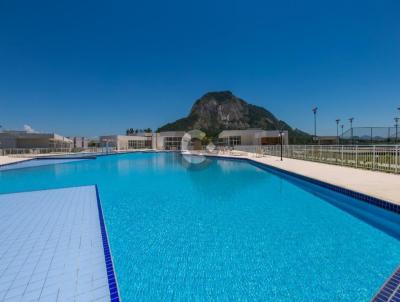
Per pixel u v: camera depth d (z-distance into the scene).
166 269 3.06
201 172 12.95
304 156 15.86
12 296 2.36
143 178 11.02
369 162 9.34
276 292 2.55
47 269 2.87
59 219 4.78
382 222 4.54
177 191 7.99
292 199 6.65
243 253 3.45
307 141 43.03
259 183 9.23
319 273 2.87
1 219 4.76
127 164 18.20
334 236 4.00
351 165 10.59
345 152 11.12
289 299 2.43
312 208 5.73
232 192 7.70
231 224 4.70
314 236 4.01
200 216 5.24
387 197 4.72
